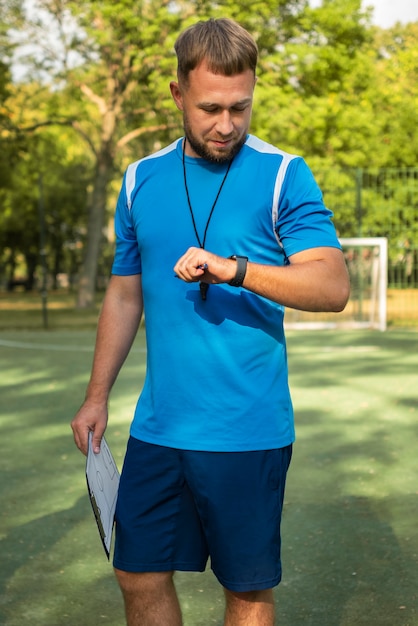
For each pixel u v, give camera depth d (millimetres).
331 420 7402
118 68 26891
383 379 9922
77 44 26688
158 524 2365
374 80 28891
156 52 23156
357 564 3781
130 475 2395
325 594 3455
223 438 2268
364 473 5484
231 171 2312
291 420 2381
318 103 23422
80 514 4648
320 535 4199
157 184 2385
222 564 2303
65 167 44688
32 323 21578
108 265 34438
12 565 3855
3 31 26188
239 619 2330
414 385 9414
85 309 27656
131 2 23125
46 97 28703
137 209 2408
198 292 2287
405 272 22078
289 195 2279
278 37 23938
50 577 3705
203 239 2297
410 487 5113
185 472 2311
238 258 2129
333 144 24297
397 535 4172
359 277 18250
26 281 55969
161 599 2396
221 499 2273
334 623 3182
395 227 21469
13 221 48906
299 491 5055
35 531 4352
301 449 6246
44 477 5508
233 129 2236
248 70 2219
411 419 7410
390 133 30609
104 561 3893
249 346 2285
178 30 23125
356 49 24844
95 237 28203
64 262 61906
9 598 3473
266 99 22609
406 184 23172
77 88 28156
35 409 8219
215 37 2189
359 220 18672
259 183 2295
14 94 28234
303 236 2250
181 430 2299
